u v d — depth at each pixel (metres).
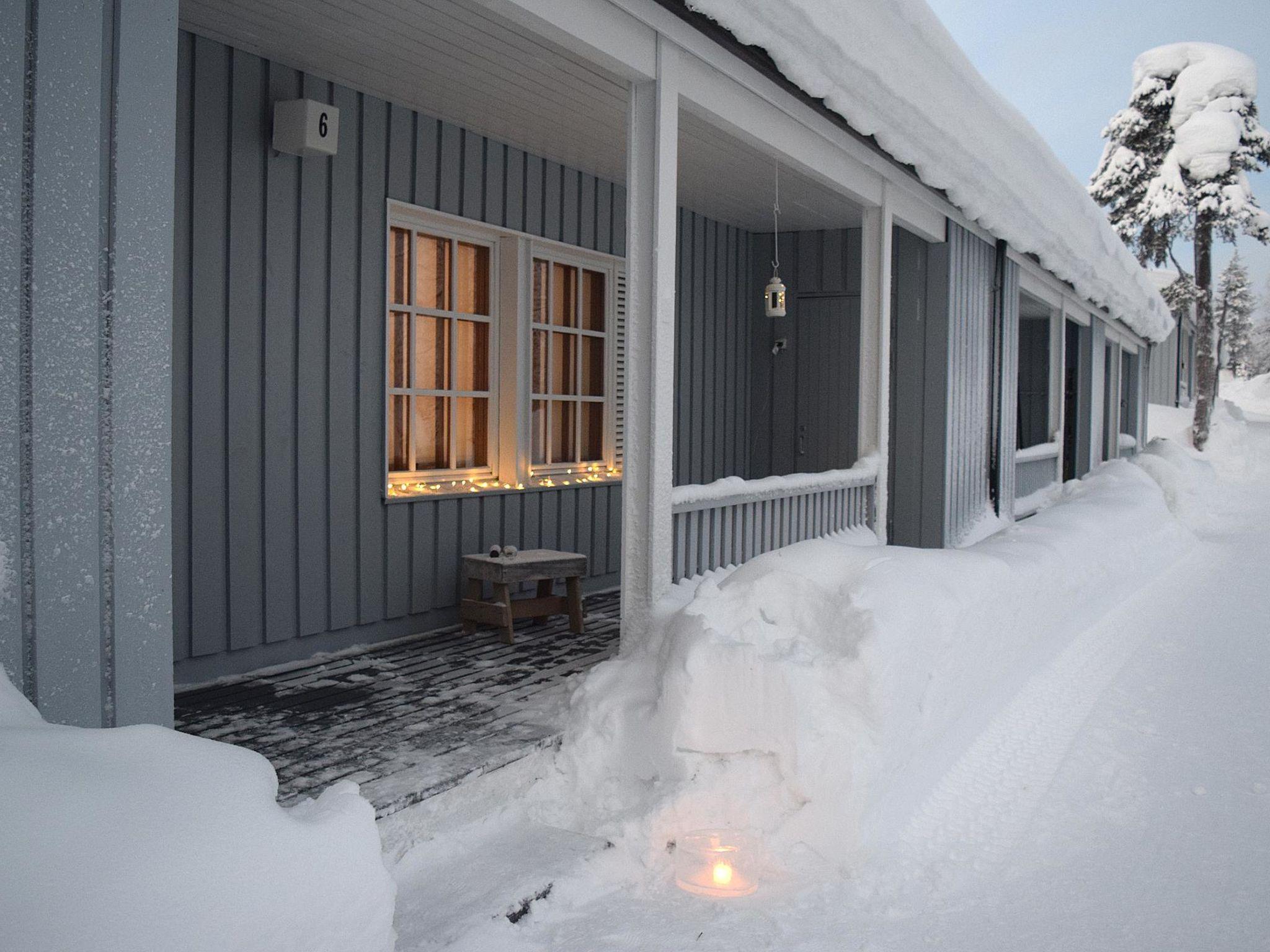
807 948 2.54
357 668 4.33
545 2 3.23
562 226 6.05
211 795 1.64
